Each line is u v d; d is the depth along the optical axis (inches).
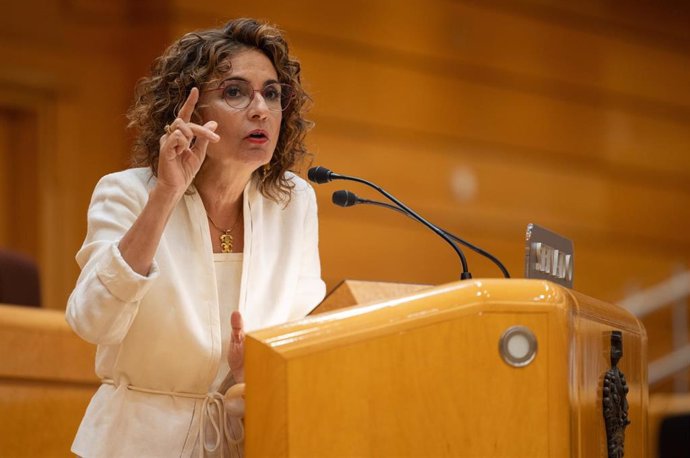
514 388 170.7
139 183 223.6
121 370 216.2
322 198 714.8
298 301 237.8
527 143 820.0
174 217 224.4
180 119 198.8
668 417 511.5
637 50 893.2
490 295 172.4
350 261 721.0
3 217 666.2
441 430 168.9
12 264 428.5
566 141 842.8
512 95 817.5
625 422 207.5
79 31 679.1
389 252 739.4
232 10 687.7
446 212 772.6
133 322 214.5
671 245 892.6
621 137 874.8
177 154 198.7
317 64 727.1
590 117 858.8
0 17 655.8
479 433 169.5
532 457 169.3
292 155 244.4
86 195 676.7
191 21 672.4
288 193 242.8
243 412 204.2
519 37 825.5
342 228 721.0
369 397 168.1
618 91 877.2
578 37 858.8
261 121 225.5
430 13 781.9
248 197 236.2
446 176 775.7
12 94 657.6
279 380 167.0
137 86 241.8
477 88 799.7
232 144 224.2
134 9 683.4
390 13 762.2
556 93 841.5
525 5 831.1
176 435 213.5
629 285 864.3
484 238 789.2
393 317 170.2
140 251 199.2
